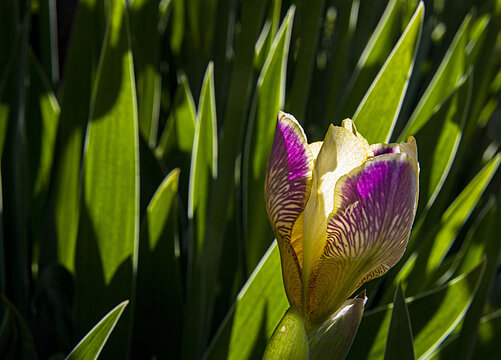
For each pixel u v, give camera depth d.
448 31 0.92
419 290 0.62
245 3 0.48
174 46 0.84
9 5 0.68
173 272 0.57
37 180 0.67
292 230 0.42
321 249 0.41
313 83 0.86
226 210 0.51
